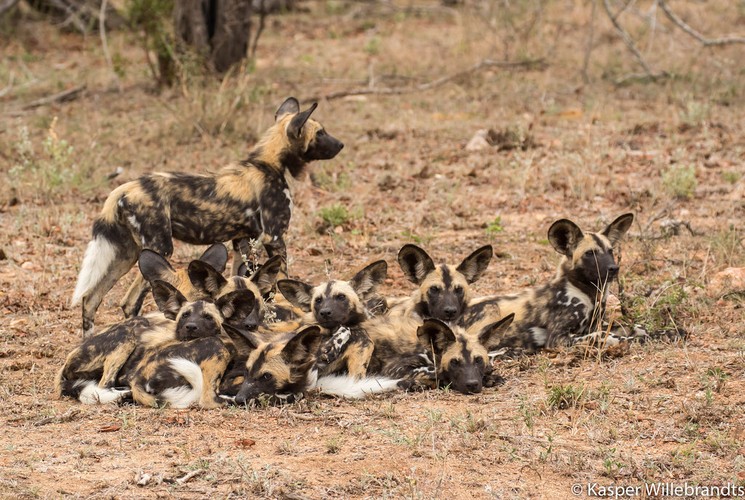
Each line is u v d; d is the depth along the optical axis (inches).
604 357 825.5
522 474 621.9
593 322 868.6
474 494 594.6
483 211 1316.4
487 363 774.5
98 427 699.4
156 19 1924.2
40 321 954.1
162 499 584.4
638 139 1628.9
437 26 2709.2
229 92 1742.1
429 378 776.3
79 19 2516.0
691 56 2183.8
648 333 855.7
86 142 1612.9
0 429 698.8
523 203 1332.4
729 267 1008.9
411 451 649.6
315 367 754.2
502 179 1437.0
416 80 2107.5
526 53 2217.0
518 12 2464.3
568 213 1290.6
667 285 955.3
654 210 1277.1
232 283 821.2
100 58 2333.9
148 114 1780.3
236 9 1936.5
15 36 2500.0
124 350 761.0
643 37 2345.0
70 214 1295.5
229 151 1566.2
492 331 780.0
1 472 618.5
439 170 1499.8
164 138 1638.8
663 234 1146.0
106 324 954.7
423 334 765.9
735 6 2623.0
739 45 2287.2
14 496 581.0
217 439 673.6
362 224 1262.3
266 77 2065.7
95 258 916.6
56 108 1893.5
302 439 673.6
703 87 1973.4
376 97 1975.9
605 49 2265.0
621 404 726.5
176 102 1806.1
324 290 802.8
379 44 2442.2
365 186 1429.6
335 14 2861.7
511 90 1990.7
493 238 1202.6
